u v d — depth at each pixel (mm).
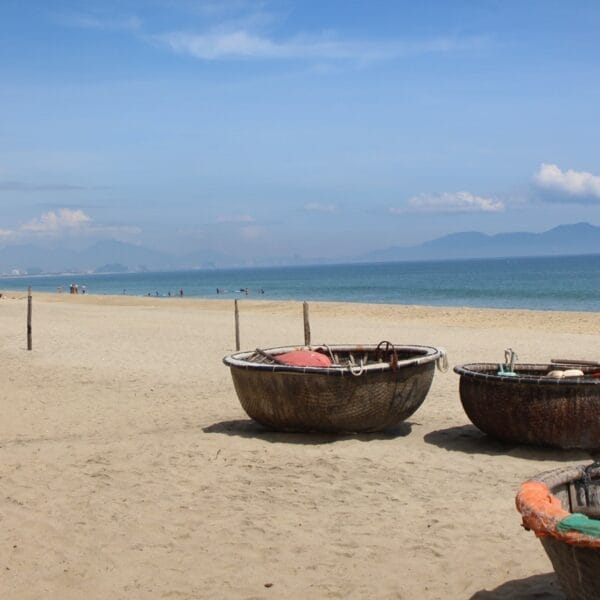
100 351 19297
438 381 13891
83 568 5484
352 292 79125
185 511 6672
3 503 6961
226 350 19500
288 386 8859
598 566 3779
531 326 27984
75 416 11344
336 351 11000
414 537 5938
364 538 5938
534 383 8055
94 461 8359
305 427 9109
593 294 59844
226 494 7129
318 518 6426
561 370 9500
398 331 25281
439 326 27828
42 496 7156
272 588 5090
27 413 11586
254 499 6969
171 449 8836
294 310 40469
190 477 7715
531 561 5414
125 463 8273
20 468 8133
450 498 6902
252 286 112125
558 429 8086
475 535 5938
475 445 8906
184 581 5234
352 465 8008
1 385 14125
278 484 7414
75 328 26281
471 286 82062
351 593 4992
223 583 5184
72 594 5086
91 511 6703
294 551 5715
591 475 4852
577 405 8000
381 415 9008
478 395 8547
